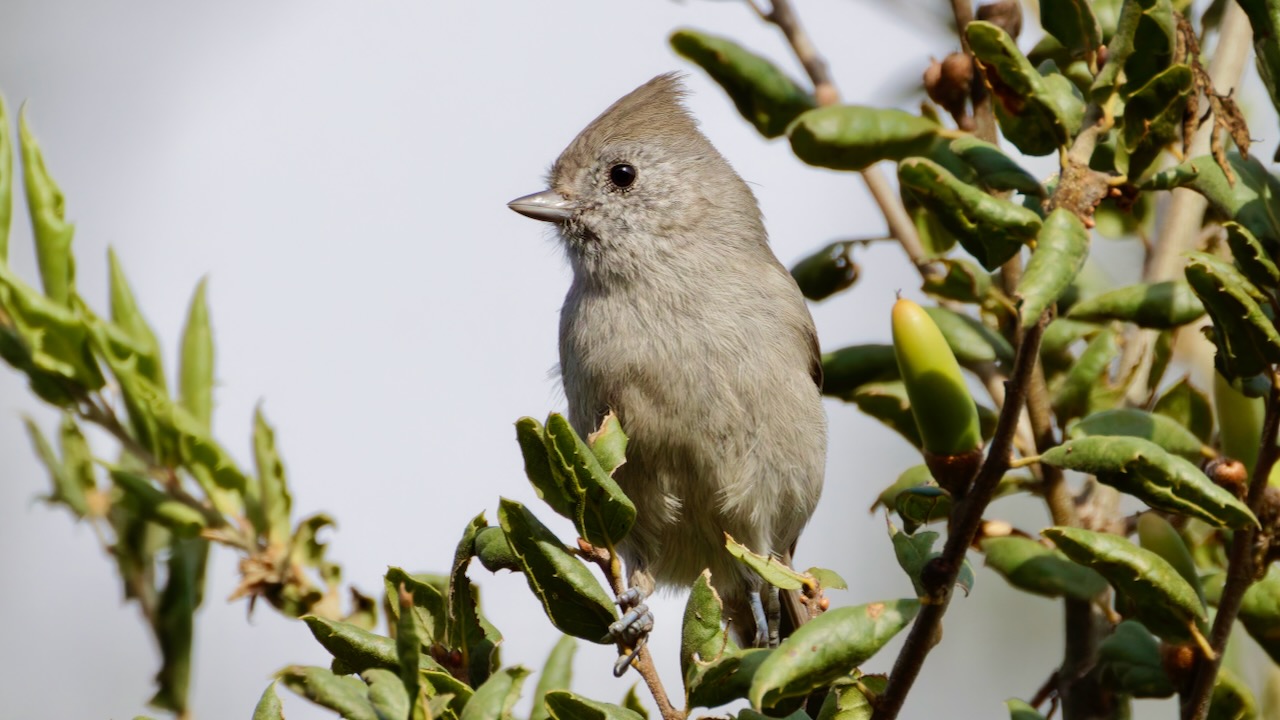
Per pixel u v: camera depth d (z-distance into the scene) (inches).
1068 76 258.1
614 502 195.8
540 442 195.5
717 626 190.5
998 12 268.5
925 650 168.9
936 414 166.7
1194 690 191.5
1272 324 185.6
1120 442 169.0
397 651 183.6
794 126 225.3
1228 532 238.1
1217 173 198.8
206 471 280.2
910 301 169.5
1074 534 187.9
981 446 170.4
